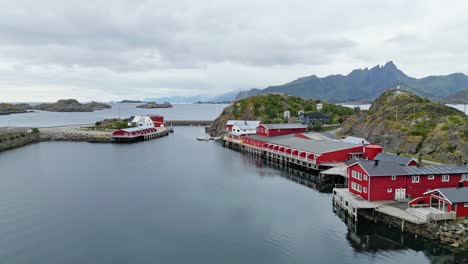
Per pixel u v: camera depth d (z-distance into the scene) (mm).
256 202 50344
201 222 42250
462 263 31703
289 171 73375
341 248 35219
